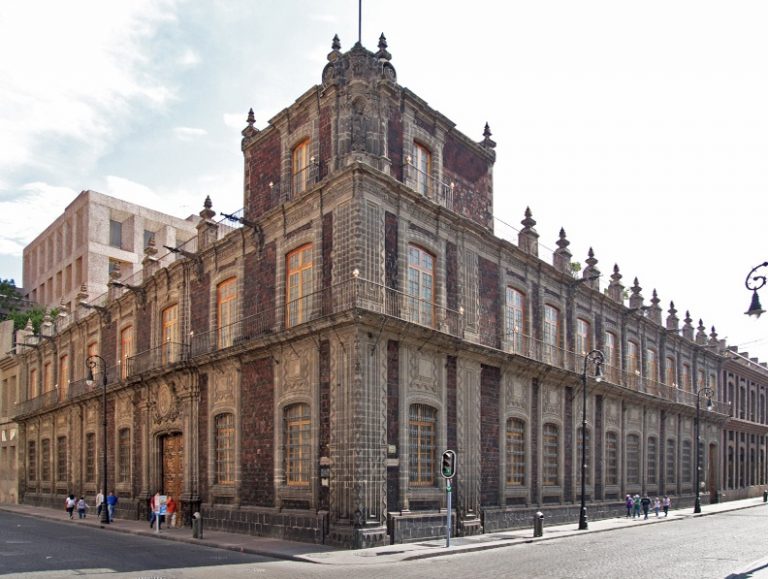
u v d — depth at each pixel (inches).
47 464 1841.8
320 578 603.2
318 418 888.9
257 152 1127.6
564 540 964.0
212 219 1235.2
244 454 1029.8
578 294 1405.0
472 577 609.6
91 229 2338.8
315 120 994.7
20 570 653.9
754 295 674.8
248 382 1042.7
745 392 2357.3
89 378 1290.6
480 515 1016.2
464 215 1099.9
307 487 898.7
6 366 2186.3
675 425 1797.5
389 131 968.9
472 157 1146.0
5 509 1710.1
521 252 1194.6
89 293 2284.7
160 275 1331.2
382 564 698.2
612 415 1466.5
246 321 1071.0
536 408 1200.2
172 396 1233.4
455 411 994.1
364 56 944.9
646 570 658.8
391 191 931.3
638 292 1690.5
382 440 853.8
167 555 777.6
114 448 1461.6
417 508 903.7
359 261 864.3
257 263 1070.4
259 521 964.0
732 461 2190.0
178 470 1215.6
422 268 985.5
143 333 1406.3
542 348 1238.9
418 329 906.7
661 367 1782.7
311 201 957.2
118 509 1387.8
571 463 1285.7
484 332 1091.3
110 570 654.5
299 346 935.7
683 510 1673.2
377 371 860.0
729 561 729.6
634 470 1556.3
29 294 2910.9
